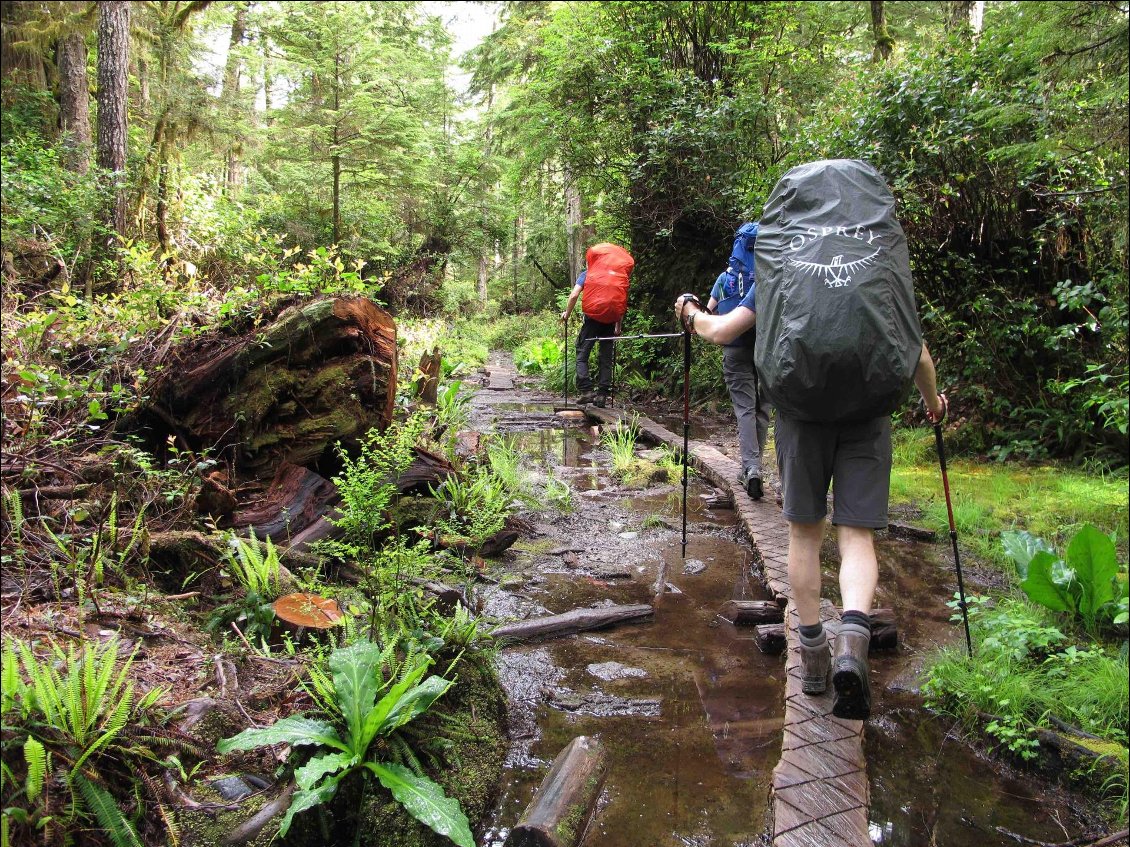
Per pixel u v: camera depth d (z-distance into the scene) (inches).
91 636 86.2
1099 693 102.3
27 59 498.6
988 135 226.4
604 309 354.3
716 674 116.2
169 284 224.1
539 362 544.1
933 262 258.5
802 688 102.7
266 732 73.4
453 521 151.2
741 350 201.2
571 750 89.7
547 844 74.4
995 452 236.5
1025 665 112.9
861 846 73.4
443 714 90.6
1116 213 206.8
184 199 420.2
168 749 72.0
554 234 862.5
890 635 124.1
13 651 66.7
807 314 83.7
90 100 562.3
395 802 75.5
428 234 880.9
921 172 239.5
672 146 408.8
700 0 438.6
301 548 127.7
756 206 350.0
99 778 64.1
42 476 116.5
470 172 858.1
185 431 144.9
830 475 96.0
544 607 138.3
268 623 100.3
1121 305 193.8
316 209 650.8
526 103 553.3
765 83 425.1
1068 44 192.4
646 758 93.7
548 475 239.0
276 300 151.9
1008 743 96.2
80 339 159.3
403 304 757.9
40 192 327.9
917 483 215.0
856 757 87.8
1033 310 231.6
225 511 129.1
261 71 615.8
